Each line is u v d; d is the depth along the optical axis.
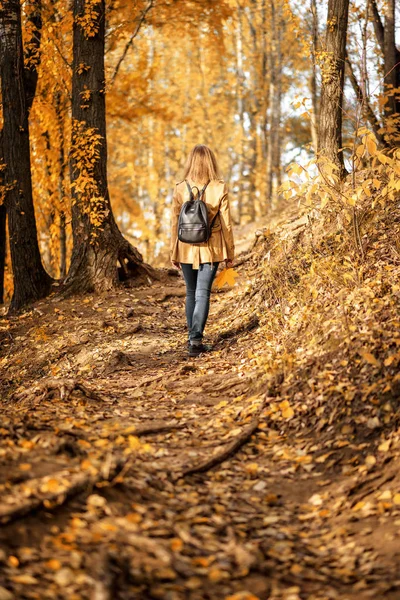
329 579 2.89
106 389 6.07
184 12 14.41
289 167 6.07
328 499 3.64
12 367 8.35
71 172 10.63
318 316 5.86
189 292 7.07
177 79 27.62
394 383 4.36
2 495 3.05
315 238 7.77
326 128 8.48
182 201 6.88
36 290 10.45
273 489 3.82
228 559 2.96
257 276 8.68
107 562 2.68
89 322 8.93
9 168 10.49
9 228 10.55
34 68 11.80
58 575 2.62
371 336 4.92
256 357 6.07
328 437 4.28
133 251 10.73
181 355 7.13
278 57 21.83
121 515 3.18
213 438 4.53
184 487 3.73
